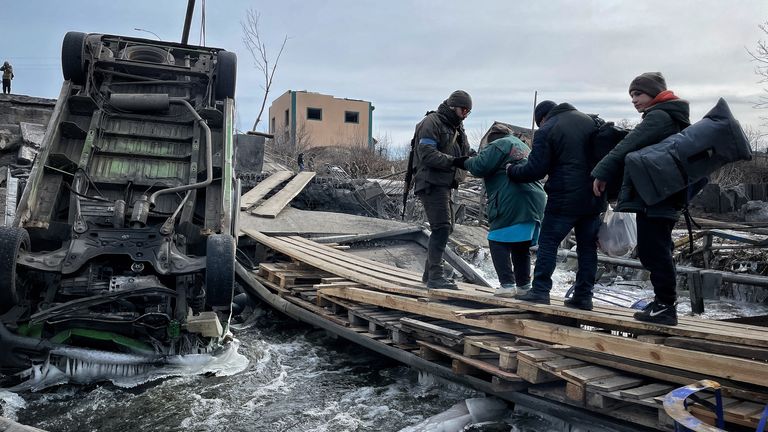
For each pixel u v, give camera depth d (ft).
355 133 125.08
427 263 19.17
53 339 17.42
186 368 18.76
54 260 17.81
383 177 69.05
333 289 21.86
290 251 26.91
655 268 12.72
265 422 15.40
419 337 18.06
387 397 17.28
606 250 15.31
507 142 16.25
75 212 19.97
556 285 35.17
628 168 12.21
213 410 16.12
